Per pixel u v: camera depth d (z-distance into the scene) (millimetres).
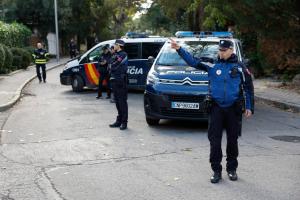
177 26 41125
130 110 13875
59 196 6281
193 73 10727
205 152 8625
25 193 6410
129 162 7938
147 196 6250
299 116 13219
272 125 11703
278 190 6492
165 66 11312
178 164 7805
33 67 32250
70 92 19016
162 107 10586
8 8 45188
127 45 18047
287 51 18594
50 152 8680
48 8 45312
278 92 17188
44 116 12867
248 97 6910
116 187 6625
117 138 9852
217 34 12859
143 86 18078
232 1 16828
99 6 55750
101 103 15438
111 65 10812
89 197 6234
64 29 49000
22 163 7930
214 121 6816
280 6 16203
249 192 6402
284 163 7930
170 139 9766
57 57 40812
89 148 8961
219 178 6855
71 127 11117
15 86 20234
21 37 37281
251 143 9516
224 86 6738
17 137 10086
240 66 6820
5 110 14289
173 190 6488
